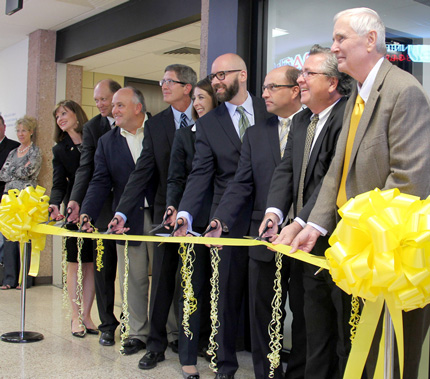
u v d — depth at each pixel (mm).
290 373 3062
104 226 4285
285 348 3750
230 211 3018
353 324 2189
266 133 3094
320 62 2664
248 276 3236
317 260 2070
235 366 3295
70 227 4289
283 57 3939
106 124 4477
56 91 7000
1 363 3654
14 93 7570
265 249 2945
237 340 4035
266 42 4055
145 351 4020
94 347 4070
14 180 6531
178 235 3205
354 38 2242
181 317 3416
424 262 1629
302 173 2756
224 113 3377
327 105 2721
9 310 5262
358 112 2328
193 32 6168
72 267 4391
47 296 6008
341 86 2664
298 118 2879
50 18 6387
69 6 5898
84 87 8328
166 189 3812
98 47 6133
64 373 3480
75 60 6855
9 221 3895
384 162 2182
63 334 4422
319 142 2689
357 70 2285
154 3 5246
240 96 3371
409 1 3186
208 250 3422
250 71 4102
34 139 6781
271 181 2863
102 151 4129
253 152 3082
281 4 3951
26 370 3525
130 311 4035
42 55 6887
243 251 3240
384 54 2277
